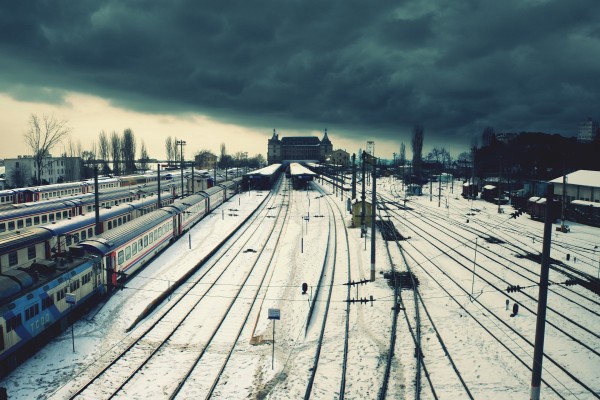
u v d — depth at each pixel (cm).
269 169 13788
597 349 1992
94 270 2547
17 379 1758
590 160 8681
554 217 5419
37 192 5803
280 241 4531
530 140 10950
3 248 2525
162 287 2897
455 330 2192
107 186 7462
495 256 3731
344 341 2094
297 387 1698
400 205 7525
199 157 19925
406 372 1803
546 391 1642
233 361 1919
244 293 2820
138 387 1691
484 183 9856
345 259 3706
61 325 2194
